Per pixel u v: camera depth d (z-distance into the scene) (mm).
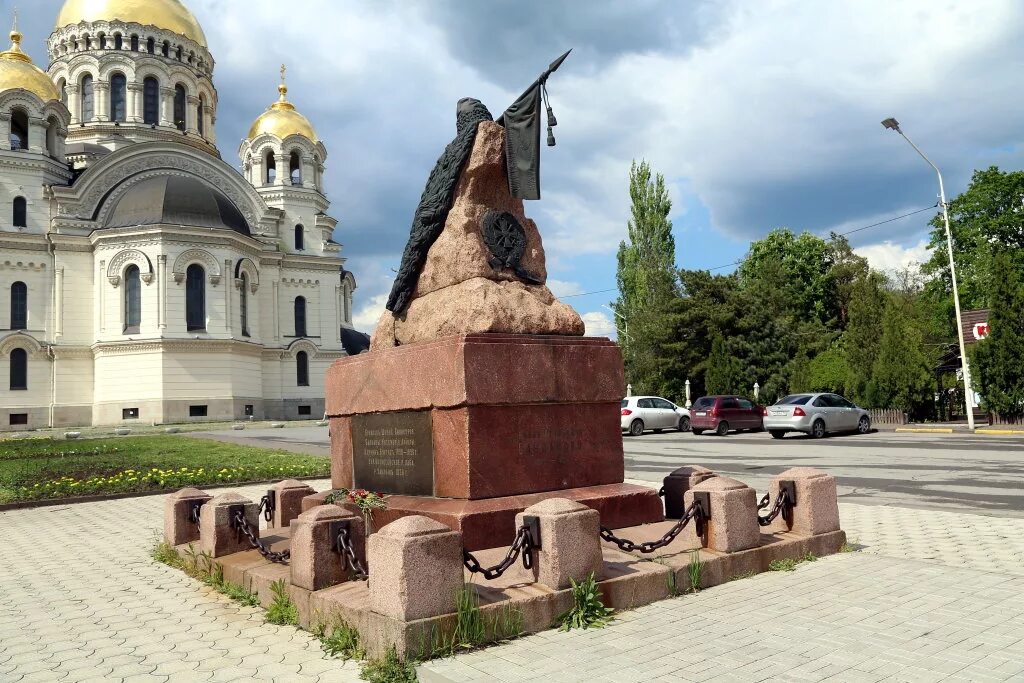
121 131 50188
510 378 6879
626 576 5695
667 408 30250
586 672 4332
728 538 6457
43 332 43156
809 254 59312
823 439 24875
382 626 4730
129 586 7266
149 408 41156
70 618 6199
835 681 4102
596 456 7492
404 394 7340
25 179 44156
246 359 45406
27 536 10539
